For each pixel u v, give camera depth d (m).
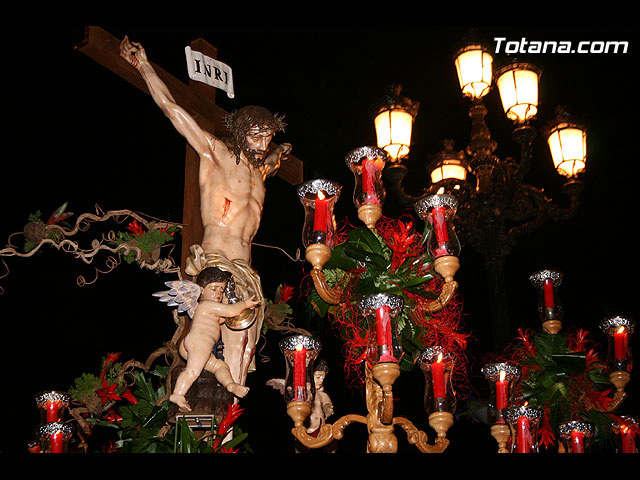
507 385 3.95
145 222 4.34
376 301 3.28
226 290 3.94
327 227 3.57
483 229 5.94
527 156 6.04
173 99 4.27
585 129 6.23
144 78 4.23
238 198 4.22
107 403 3.89
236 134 4.27
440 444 3.50
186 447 3.28
